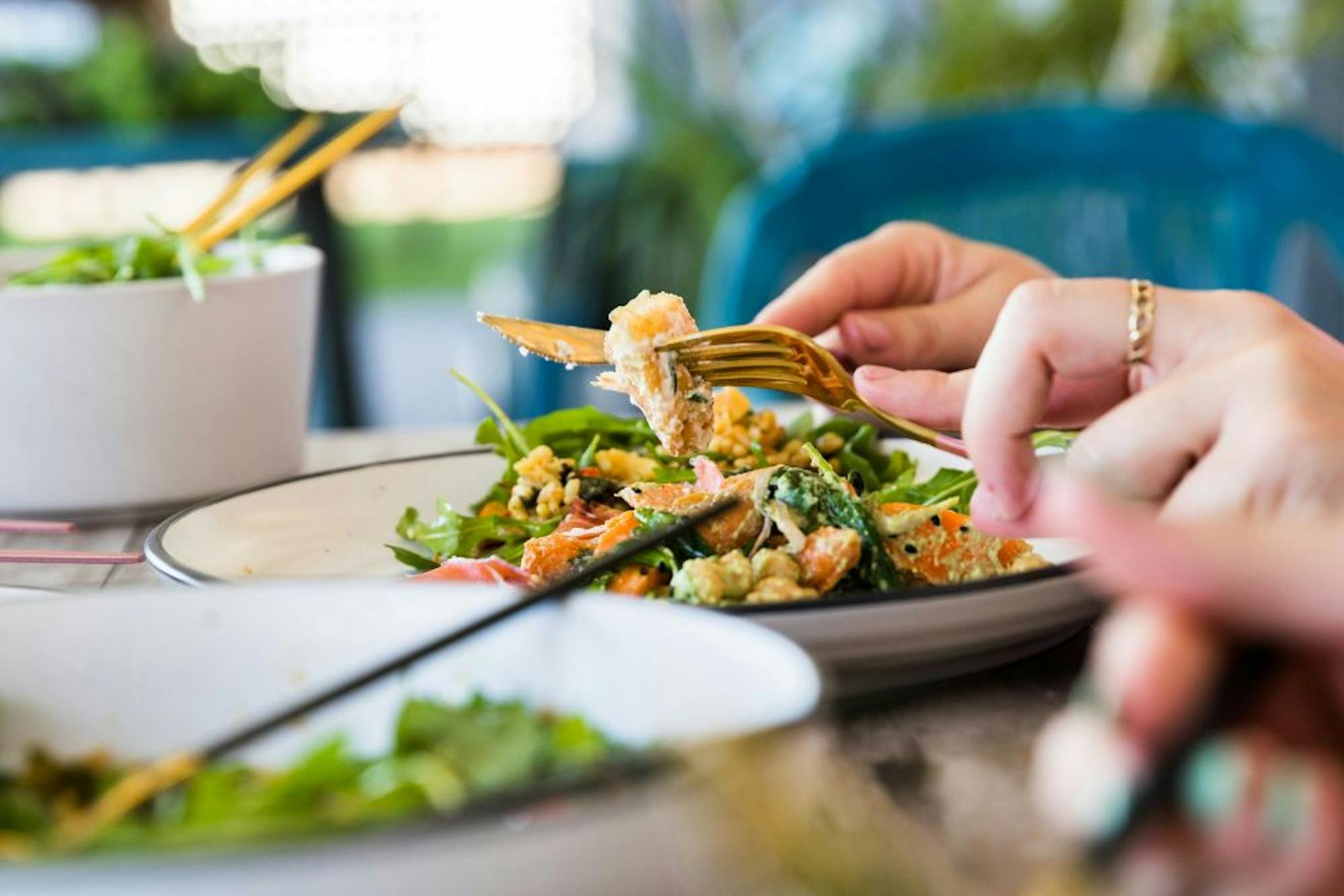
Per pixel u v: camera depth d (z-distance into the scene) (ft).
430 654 1.51
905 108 7.83
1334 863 0.94
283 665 1.60
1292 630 0.98
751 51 8.82
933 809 1.54
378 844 1.14
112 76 8.18
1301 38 7.14
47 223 7.57
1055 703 1.74
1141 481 1.71
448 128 9.61
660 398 2.04
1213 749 0.96
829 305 2.62
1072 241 4.57
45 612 1.59
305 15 8.74
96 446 2.53
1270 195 4.44
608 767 1.25
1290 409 1.65
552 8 9.19
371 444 3.06
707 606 1.67
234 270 2.87
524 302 8.49
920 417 2.03
